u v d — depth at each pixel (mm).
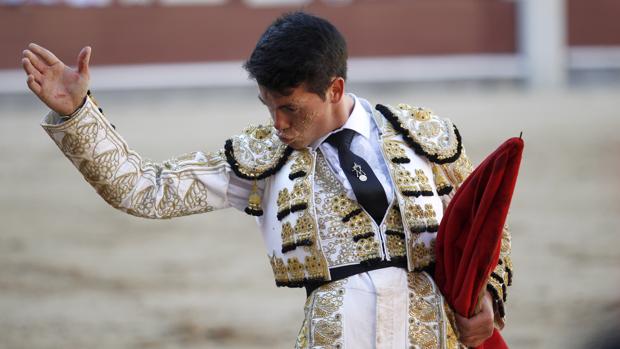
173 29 59500
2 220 22375
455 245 5750
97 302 15391
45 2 57688
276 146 5961
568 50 64312
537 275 16531
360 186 5762
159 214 5930
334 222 5738
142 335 13555
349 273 5688
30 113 47500
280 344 13094
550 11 61250
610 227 20469
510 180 5594
